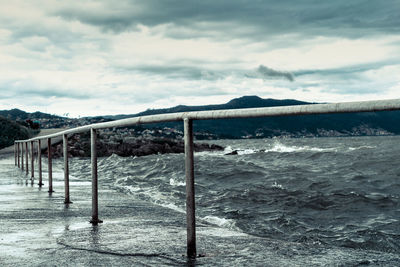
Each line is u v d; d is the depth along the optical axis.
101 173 21.19
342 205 9.91
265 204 10.06
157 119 2.88
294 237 6.70
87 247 3.09
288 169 22.67
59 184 9.34
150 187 13.31
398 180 16.28
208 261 2.62
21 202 6.12
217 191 12.78
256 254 2.82
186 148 2.72
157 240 3.37
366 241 6.54
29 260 2.69
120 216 4.84
